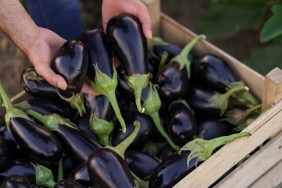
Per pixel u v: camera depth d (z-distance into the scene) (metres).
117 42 1.39
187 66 1.60
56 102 1.54
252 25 2.22
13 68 2.33
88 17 2.39
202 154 1.35
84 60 1.33
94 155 1.30
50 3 1.77
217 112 1.58
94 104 1.49
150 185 1.37
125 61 1.39
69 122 1.48
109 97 1.40
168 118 1.54
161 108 1.59
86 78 1.41
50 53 1.41
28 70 1.53
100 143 1.50
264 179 1.53
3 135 1.50
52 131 1.46
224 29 2.24
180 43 1.77
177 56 1.61
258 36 2.44
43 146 1.40
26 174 1.40
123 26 1.39
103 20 1.58
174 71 1.57
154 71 1.65
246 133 1.38
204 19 2.26
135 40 1.39
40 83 1.52
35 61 1.39
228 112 1.61
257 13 2.22
